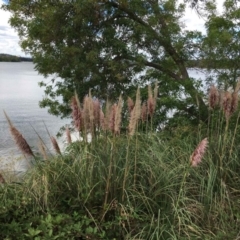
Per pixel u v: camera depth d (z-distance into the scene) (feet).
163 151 18.52
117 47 28.99
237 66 29.43
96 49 28.66
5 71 361.10
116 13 30.50
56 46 29.81
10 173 19.60
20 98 109.29
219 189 16.71
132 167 16.74
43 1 29.73
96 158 16.31
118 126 15.47
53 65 29.73
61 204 15.61
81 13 28.19
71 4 28.45
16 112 78.43
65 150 18.70
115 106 15.60
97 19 28.89
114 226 14.64
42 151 16.39
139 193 15.38
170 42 30.89
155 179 16.11
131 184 16.19
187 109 29.01
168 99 27.22
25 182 16.26
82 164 16.19
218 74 30.27
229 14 29.86
